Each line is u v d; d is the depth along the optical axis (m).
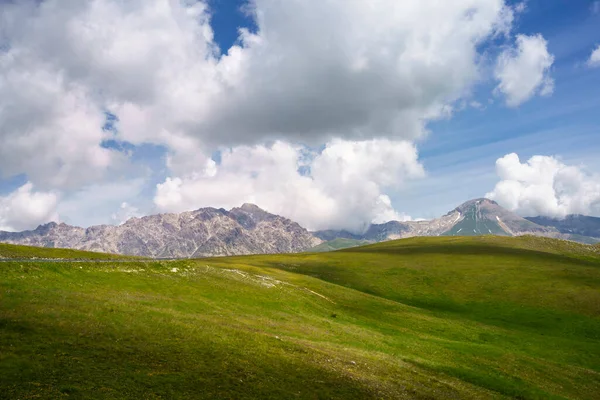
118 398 27.56
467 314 94.81
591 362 67.88
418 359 54.81
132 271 69.31
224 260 158.12
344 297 93.19
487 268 127.88
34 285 48.84
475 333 78.12
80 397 26.83
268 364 38.19
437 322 82.56
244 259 163.38
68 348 32.72
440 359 57.53
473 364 58.00
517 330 83.94
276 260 157.12
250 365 37.06
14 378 27.27
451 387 45.47
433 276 122.38
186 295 63.72
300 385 35.53
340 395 35.47
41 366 29.22
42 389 26.78
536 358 65.81
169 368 33.19
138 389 29.17
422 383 44.72
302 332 56.47
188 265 85.25
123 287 59.81
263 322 57.62
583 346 74.94
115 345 35.00
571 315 91.19
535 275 118.06
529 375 57.28
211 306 60.72
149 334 39.00
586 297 98.88
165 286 65.94
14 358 29.42
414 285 115.62
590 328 84.50
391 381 42.28
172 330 41.38
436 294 108.25
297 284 99.38
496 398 45.78
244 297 71.69
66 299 44.09
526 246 167.38
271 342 45.06
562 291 103.69
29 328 34.47
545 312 93.38
